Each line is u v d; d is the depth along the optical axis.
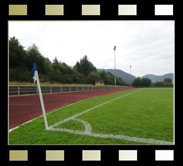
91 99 10.14
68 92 20.11
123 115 4.84
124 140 2.75
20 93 13.12
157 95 14.16
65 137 2.89
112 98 10.94
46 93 15.96
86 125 3.69
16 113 5.52
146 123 3.89
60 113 5.13
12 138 2.84
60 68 40.59
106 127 3.53
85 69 60.66
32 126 3.59
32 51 28.42
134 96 12.92
